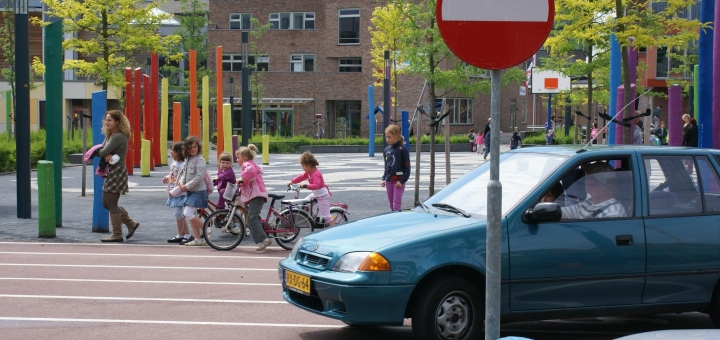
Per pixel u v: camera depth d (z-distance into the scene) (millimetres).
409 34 18031
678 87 16406
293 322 7562
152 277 9992
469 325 6289
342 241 6488
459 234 6309
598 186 6832
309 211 13086
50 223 13453
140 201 19375
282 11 62312
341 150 47750
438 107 56406
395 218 6930
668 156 7137
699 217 6961
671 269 6793
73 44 29016
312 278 6402
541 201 6590
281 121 61719
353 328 7348
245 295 8859
